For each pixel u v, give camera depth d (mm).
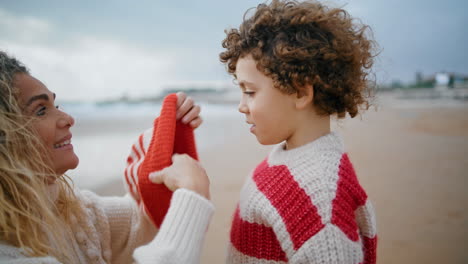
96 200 1166
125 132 10055
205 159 5754
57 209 931
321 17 904
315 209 808
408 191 3766
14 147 792
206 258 2418
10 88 810
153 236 1243
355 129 9477
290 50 847
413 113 14539
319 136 959
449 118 11742
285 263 893
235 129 11047
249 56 923
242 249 980
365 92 1137
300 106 907
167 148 996
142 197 1042
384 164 5020
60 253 886
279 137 958
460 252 2387
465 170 4586
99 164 5406
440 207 3273
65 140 949
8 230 761
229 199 3617
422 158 5414
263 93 908
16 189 780
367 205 910
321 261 771
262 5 1009
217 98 33656
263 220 916
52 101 922
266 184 939
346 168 896
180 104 1094
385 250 2461
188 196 799
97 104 29234
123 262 1218
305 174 866
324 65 893
